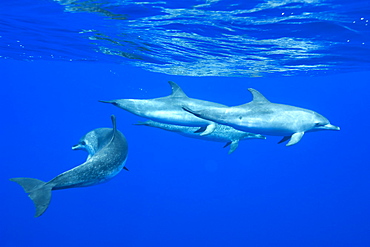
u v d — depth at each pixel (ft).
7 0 28.04
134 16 31.30
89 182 19.15
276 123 23.12
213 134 34.53
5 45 51.37
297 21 29.86
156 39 39.93
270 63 53.52
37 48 52.24
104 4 28.19
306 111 24.02
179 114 31.65
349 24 30.01
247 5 26.27
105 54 53.72
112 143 20.40
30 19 33.99
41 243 69.97
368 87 144.46
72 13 31.40
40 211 16.25
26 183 18.28
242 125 23.61
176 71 71.87
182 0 26.07
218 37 36.88
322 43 37.78
